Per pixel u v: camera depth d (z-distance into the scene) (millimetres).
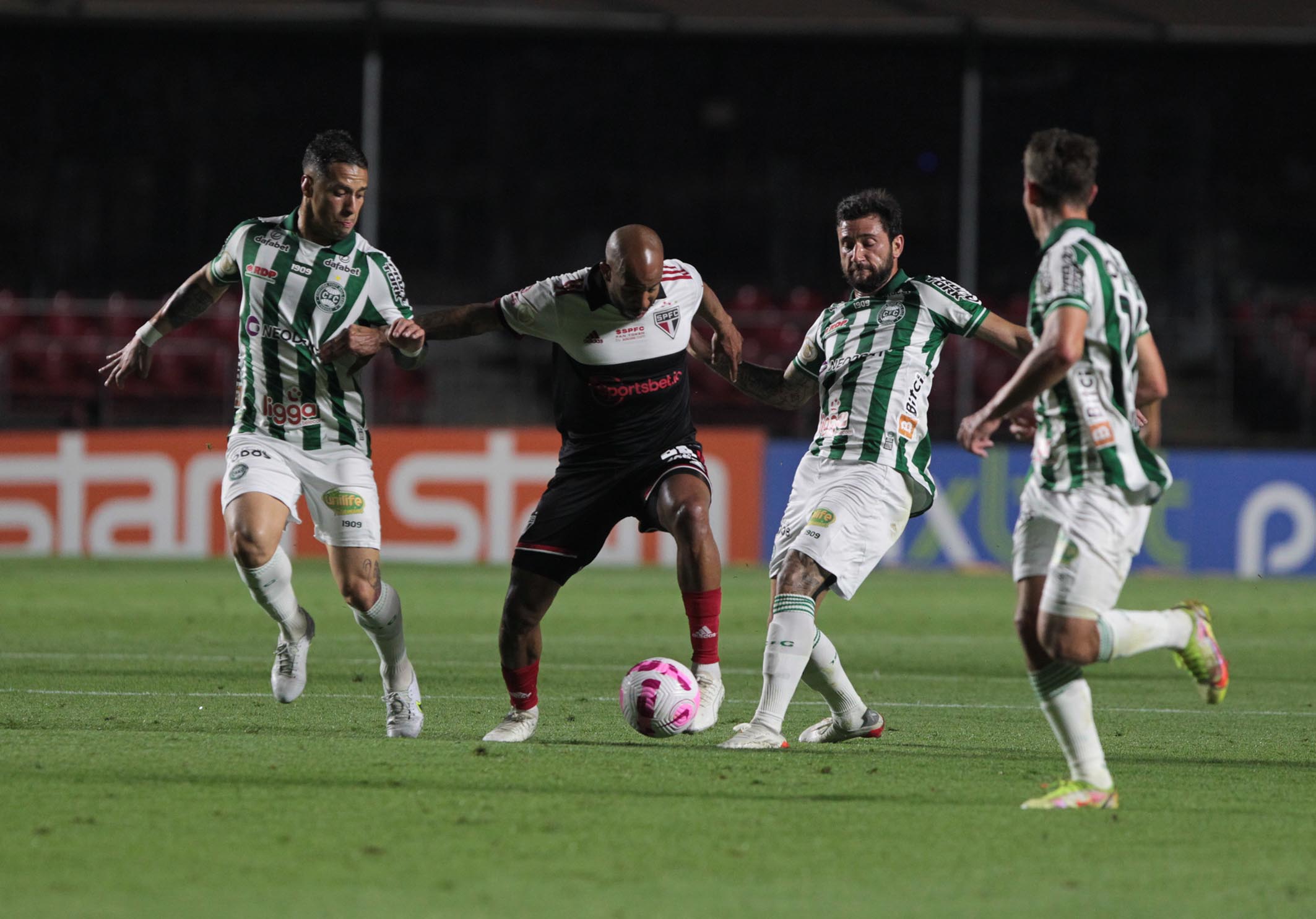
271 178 87000
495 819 14711
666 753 19234
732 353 21922
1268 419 72000
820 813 15289
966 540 59188
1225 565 58156
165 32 83938
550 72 87562
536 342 71812
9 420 65750
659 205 88562
